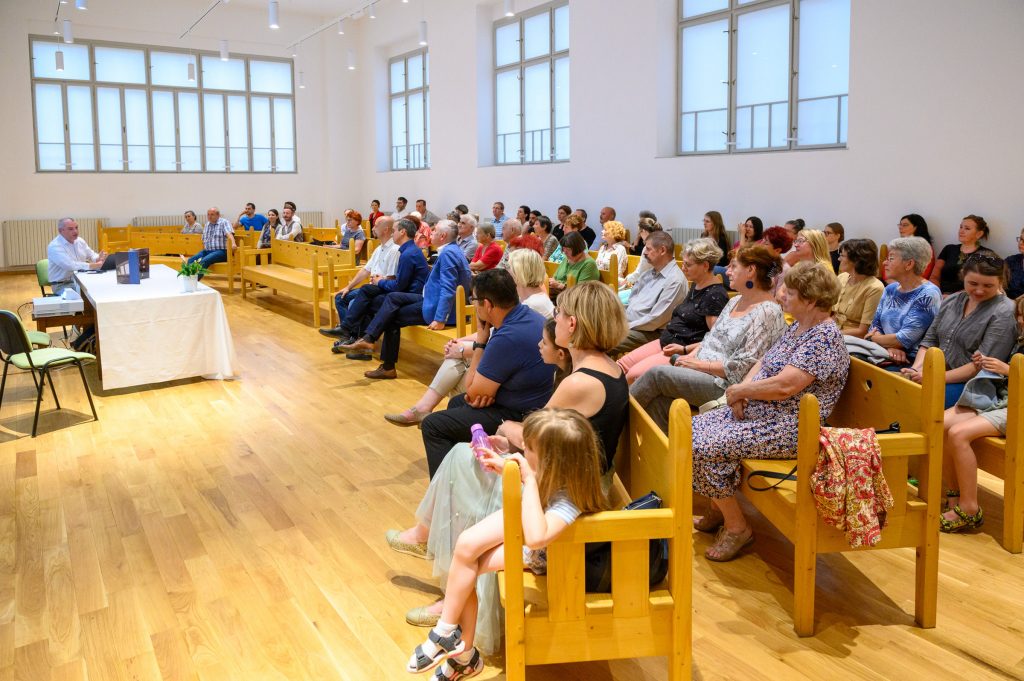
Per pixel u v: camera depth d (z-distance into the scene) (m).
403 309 5.54
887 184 7.09
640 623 1.89
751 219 7.13
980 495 3.38
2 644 2.39
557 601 1.85
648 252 4.59
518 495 1.77
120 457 4.05
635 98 9.60
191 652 2.34
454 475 2.40
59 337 7.22
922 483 2.36
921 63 6.71
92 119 13.68
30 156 13.16
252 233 11.57
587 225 10.62
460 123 13.06
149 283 6.14
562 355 2.59
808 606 2.36
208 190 14.90
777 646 2.32
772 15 8.26
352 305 6.21
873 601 2.56
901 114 6.91
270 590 2.70
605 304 2.29
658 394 3.41
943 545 2.94
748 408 2.76
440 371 4.02
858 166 7.31
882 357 3.53
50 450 4.16
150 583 2.75
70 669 2.26
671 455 1.83
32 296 10.08
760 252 3.20
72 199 13.60
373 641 2.39
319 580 2.77
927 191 6.78
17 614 2.56
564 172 10.92
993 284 3.08
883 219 7.16
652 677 2.21
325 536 3.12
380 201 15.85
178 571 2.84
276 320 8.12
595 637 1.88
